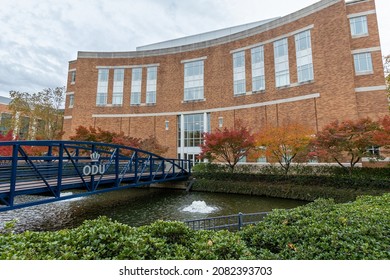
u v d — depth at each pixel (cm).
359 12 1831
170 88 2691
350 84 1750
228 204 1276
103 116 2761
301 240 354
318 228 372
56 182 902
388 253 305
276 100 2130
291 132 1502
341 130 1277
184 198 1498
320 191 1262
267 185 1502
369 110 1700
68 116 2914
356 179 1252
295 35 2084
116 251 292
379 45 1744
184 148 2572
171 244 343
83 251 282
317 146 1347
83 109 2775
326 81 1869
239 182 1645
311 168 1611
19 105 2694
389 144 1149
